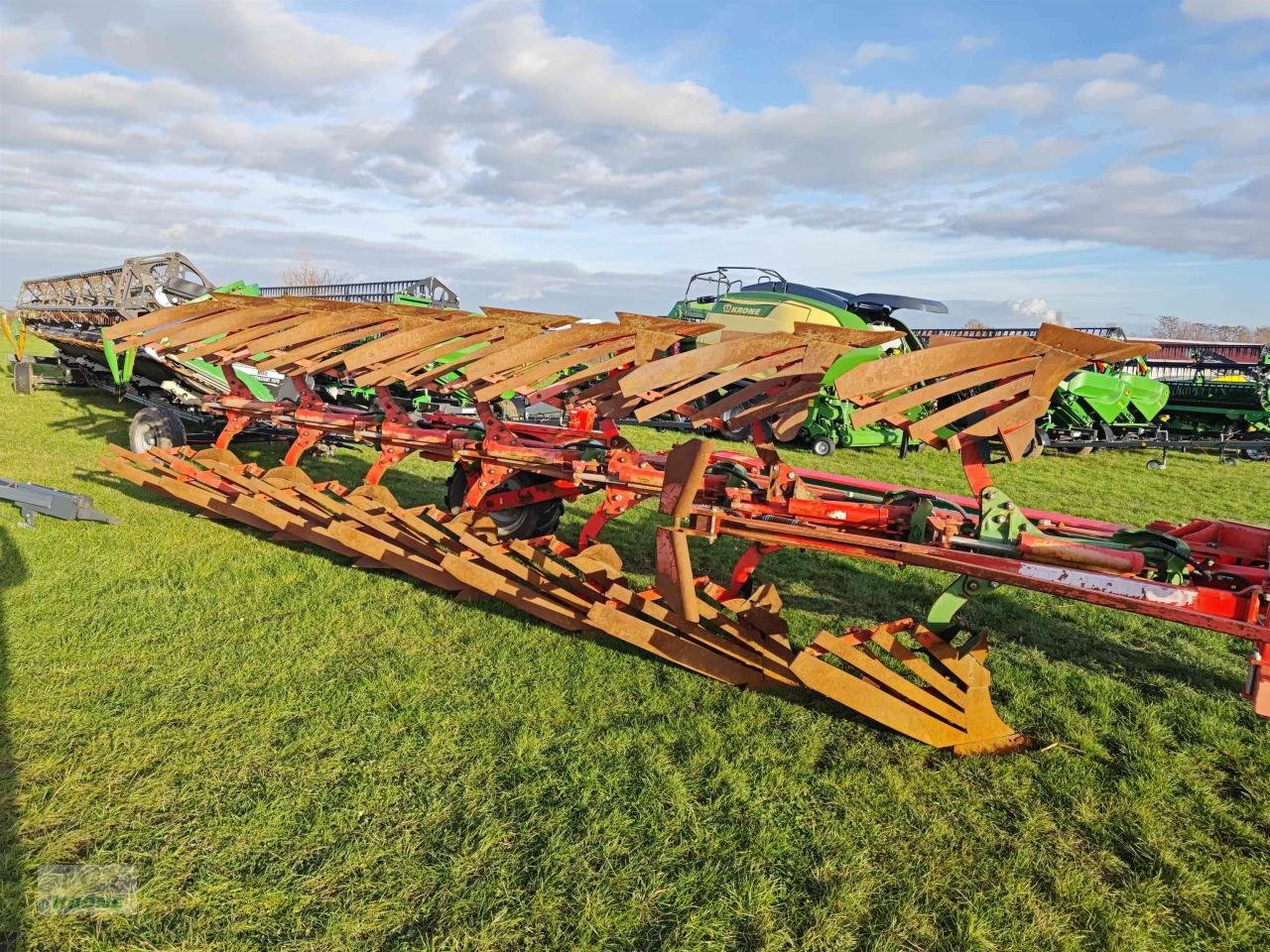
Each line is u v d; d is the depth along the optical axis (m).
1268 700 3.10
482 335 5.17
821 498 4.40
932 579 6.29
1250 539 3.80
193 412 10.18
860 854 2.90
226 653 4.29
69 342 12.93
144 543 5.98
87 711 3.63
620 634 3.97
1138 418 15.32
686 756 3.50
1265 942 2.58
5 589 5.00
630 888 2.69
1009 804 3.26
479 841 2.88
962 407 3.17
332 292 15.83
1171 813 3.27
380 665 4.20
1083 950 2.52
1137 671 4.70
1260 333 38.59
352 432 5.84
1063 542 3.48
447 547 5.08
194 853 2.77
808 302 12.55
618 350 4.67
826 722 3.82
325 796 3.09
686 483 3.59
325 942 2.41
